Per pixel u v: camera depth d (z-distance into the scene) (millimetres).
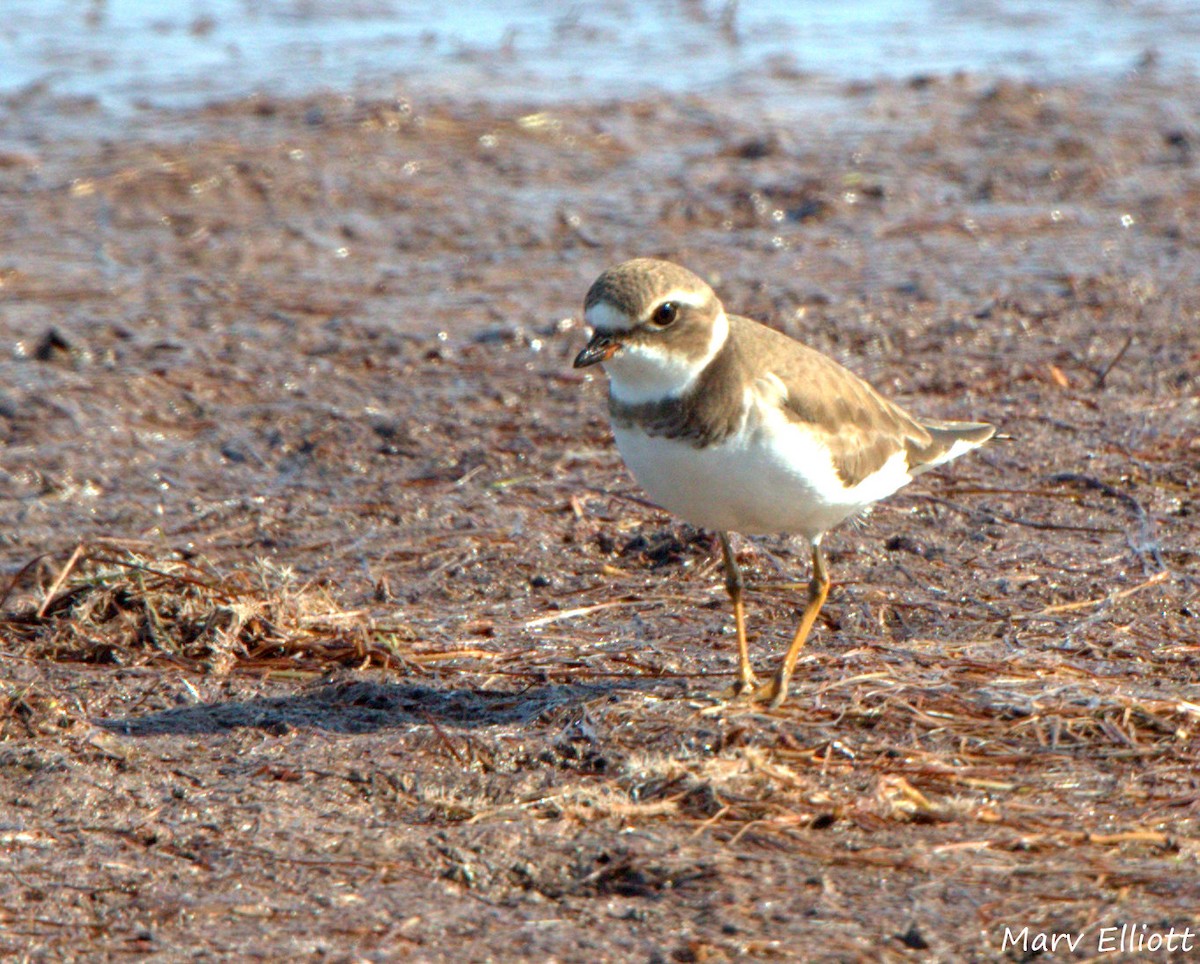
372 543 12398
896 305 17891
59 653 10375
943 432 10180
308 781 8453
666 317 8477
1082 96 26125
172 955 6859
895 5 33594
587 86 26938
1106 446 13781
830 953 6727
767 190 21906
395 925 7062
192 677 10000
